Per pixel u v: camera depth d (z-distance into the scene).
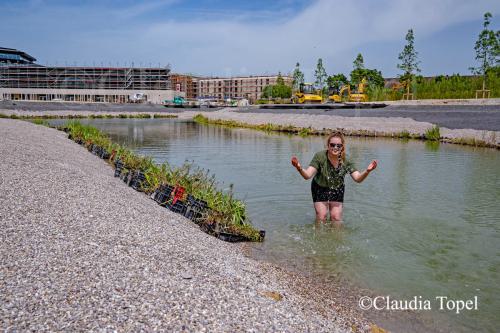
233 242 6.76
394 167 15.12
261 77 143.38
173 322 3.36
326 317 4.23
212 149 21.14
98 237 5.09
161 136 29.70
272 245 6.66
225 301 3.93
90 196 7.07
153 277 4.17
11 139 13.31
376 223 7.85
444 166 15.38
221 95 149.75
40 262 4.12
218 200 7.87
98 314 3.32
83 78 111.19
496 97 42.94
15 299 3.39
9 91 106.56
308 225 7.70
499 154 19.14
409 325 4.33
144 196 9.06
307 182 11.94
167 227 6.31
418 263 5.98
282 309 4.05
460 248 6.59
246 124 41.31
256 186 11.30
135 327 3.20
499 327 4.34
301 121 38.38
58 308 3.34
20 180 7.34
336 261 6.01
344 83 77.69
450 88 50.47
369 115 37.34
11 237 4.66
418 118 32.97
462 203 9.50
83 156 14.29
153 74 113.31
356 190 10.87
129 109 71.69
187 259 4.94
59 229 5.15
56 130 25.34
